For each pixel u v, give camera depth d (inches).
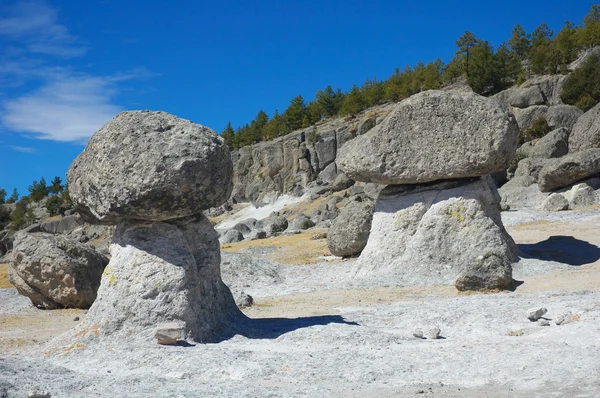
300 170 3250.5
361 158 681.6
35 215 4180.6
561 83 2186.3
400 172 661.9
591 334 301.9
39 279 615.5
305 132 3469.5
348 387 244.7
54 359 327.9
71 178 393.4
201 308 366.9
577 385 227.0
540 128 1875.0
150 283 353.4
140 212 360.2
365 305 494.9
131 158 357.1
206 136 369.7
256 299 589.0
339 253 853.8
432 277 613.3
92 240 2886.3
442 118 647.8
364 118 3336.6
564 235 784.9
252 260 800.3
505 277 516.7
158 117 371.6
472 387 236.4
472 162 626.2
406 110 666.2
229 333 369.4
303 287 653.9
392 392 233.6
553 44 2812.5
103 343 340.8
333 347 323.0
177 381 261.6
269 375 268.5
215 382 260.4
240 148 4055.1
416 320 386.9
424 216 651.5
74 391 240.4
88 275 617.9
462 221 633.0
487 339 322.7
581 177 1151.6
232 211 3459.6
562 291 463.5
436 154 645.9
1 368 266.1
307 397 230.7
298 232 1402.6
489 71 2723.9
